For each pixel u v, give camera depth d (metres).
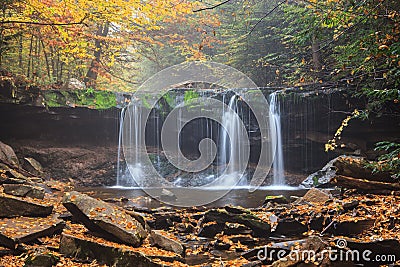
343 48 8.96
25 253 4.24
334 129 11.82
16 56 15.27
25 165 11.54
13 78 11.91
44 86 13.09
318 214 6.09
